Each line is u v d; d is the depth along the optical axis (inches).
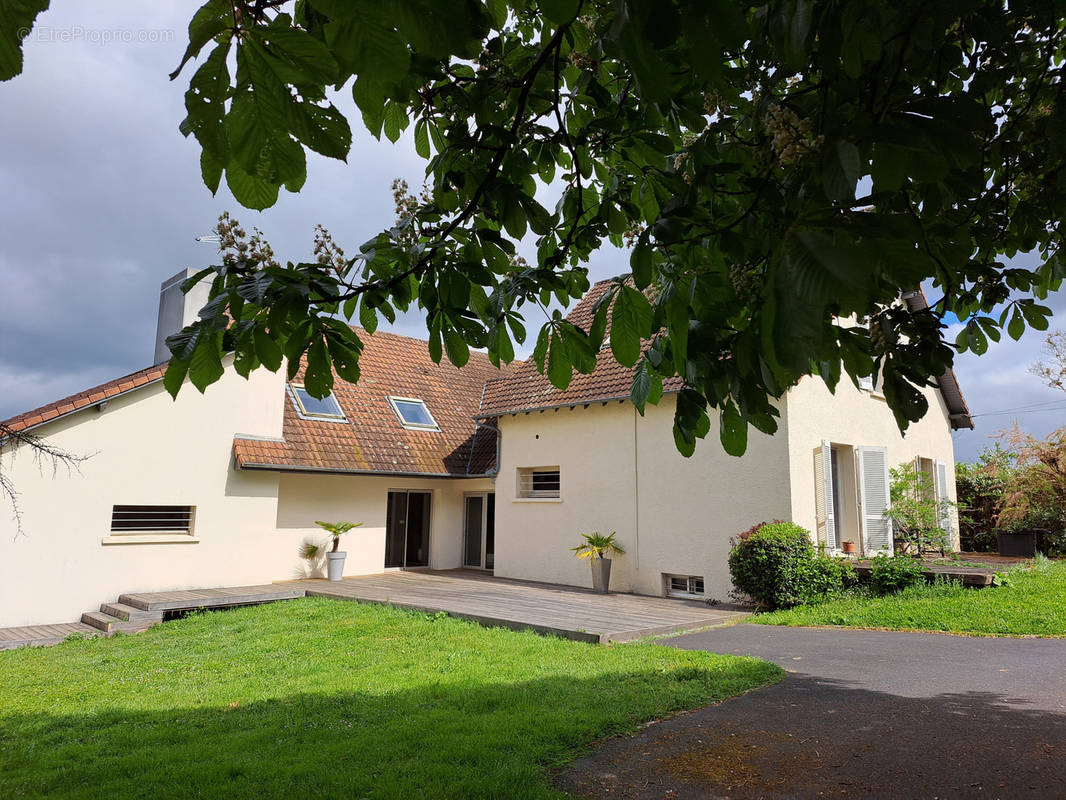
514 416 659.4
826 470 497.0
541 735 204.8
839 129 64.2
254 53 50.0
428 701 248.4
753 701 239.9
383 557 669.3
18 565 437.1
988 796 157.5
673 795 164.4
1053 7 95.3
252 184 62.5
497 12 79.0
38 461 448.5
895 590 452.1
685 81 95.5
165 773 183.5
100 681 303.3
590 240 122.8
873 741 196.2
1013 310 143.9
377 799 163.0
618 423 571.2
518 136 111.4
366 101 58.9
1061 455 623.2
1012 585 437.1
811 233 40.8
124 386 483.8
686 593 520.4
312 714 238.2
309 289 86.0
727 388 92.3
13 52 48.7
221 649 357.7
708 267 97.0
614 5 51.2
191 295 568.7
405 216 113.0
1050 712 219.3
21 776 187.0
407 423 713.0
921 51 81.0
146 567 493.7
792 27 61.7
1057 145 110.5
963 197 101.1
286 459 570.6
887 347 109.2
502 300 105.8
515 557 635.5
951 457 741.9
